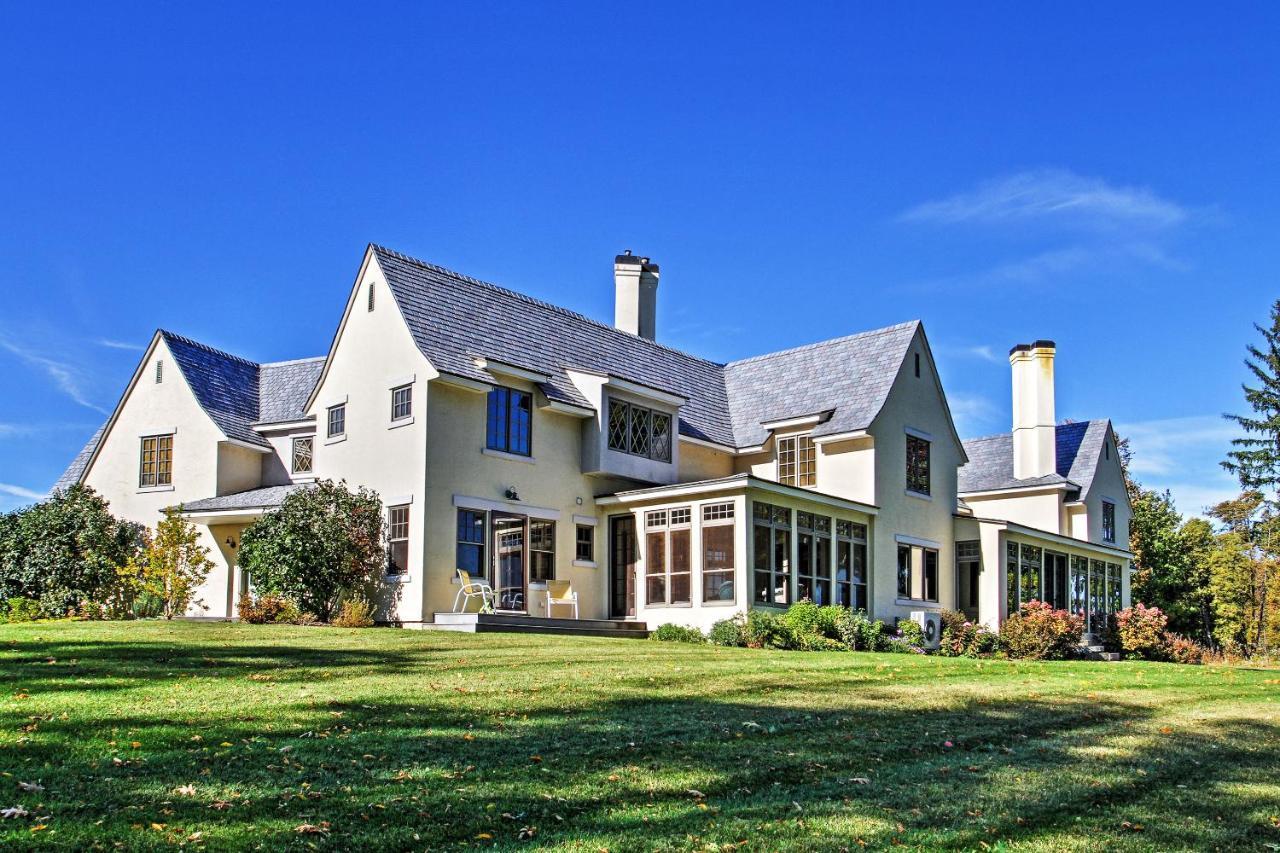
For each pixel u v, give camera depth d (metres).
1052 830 8.27
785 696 13.66
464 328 25.98
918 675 16.62
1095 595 37.41
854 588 28.03
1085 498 39.19
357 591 23.94
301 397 31.25
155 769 8.46
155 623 20.69
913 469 31.00
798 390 32.44
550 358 27.89
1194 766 10.73
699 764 9.58
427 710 11.30
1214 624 50.44
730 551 24.66
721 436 31.78
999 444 41.91
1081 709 13.96
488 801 8.12
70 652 14.80
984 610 31.11
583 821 7.81
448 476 23.92
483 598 23.72
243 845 6.91
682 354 34.25
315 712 10.87
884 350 31.44
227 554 28.20
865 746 10.80
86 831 6.95
